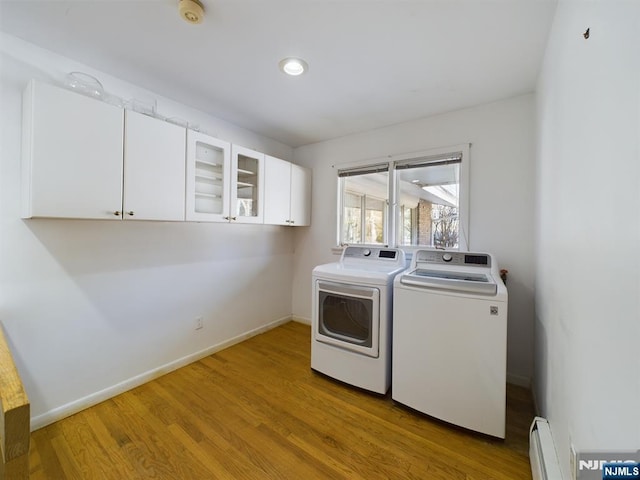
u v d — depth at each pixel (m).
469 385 1.64
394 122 2.76
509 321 2.25
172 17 1.43
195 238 2.53
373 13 1.38
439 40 1.57
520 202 2.20
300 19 1.43
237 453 1.48
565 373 1.15
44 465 1.39
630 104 0.62
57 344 1.74
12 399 0.79
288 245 3.58
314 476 1.35
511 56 1.70
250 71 1.91
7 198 1.55
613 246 0.71
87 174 1.59
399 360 1.89
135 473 1.35
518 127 2.21
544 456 1.22
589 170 0.89
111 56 1.76
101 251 1.93
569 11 1.11
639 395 0.58
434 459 1.46
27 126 1.47
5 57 1.54
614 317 0.70
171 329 2.36
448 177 2.57
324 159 3.35
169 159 1.97
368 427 1.70
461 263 2.10
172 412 1.81
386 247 2.70
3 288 1.55
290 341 3.00
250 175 2.70
